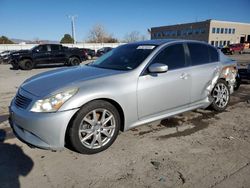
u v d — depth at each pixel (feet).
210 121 14.90
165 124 14.28
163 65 11.78
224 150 11.20
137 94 11.59
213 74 15.31
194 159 10.41
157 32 247.70
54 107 9.74
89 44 161.38
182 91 13.52
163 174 9.34
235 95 22.02
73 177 9.20
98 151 10.91
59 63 56.08
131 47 14.32
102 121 10.85
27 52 51.24
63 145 9.97
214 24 194.29
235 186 8.59
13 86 28.96
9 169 9.72
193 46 14.78
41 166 9.94
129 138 12.39
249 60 69.92
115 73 11.62
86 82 10.62
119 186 8.66
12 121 11.01
